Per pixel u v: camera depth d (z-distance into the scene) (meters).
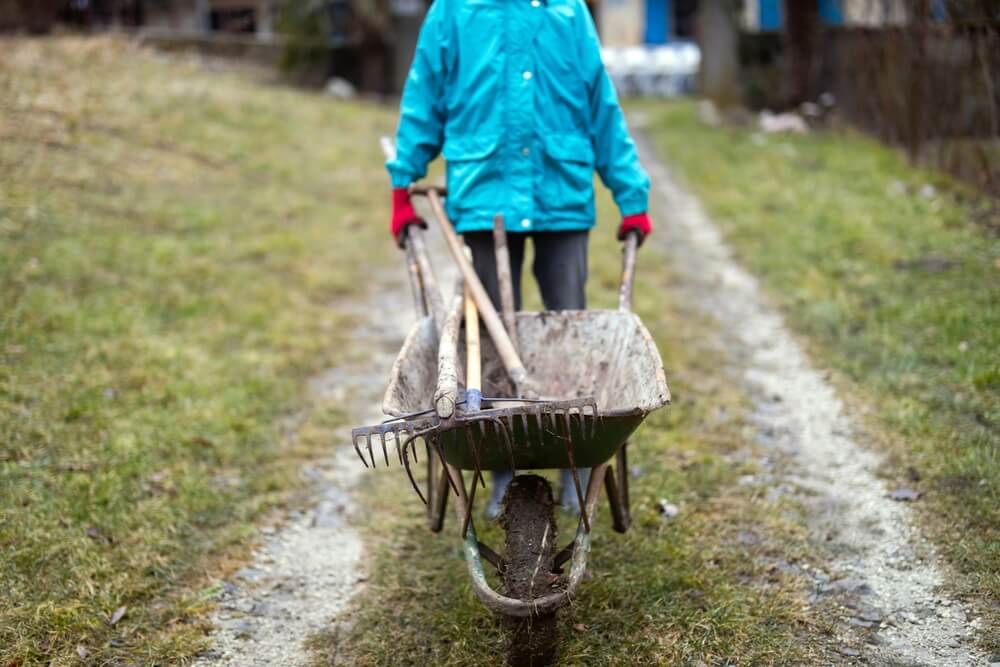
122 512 3.81
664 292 6.62
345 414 4.93
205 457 4.35
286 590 3.52
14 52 10.94
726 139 12.11
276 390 5.07
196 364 5.17
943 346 5.08
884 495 3.93
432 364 3.20
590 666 2.96
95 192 7.49
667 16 21.97
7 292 5.50
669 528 3.74
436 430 2.56
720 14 14.81
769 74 14.51
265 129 10.80
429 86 3.49
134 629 3.20
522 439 2.74
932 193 7.98
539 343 3.36
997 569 3.32
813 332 5.68
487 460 2.86
